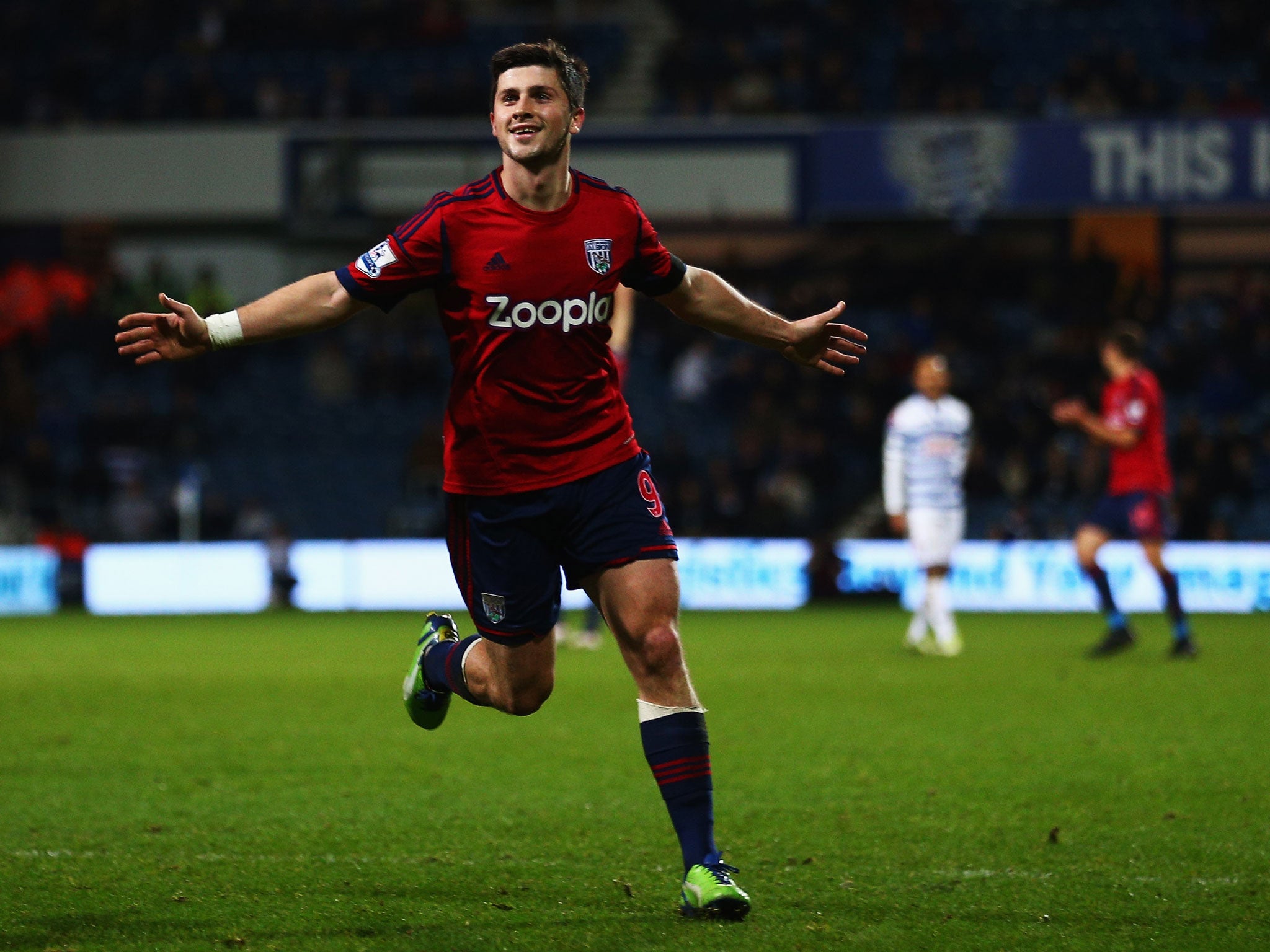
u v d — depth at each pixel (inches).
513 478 380.5
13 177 2429.9
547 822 484.1
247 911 368.5
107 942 339.3
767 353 2299.5
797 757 621.0
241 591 1873.8
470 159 2299.5
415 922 357.4
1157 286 2415.1
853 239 2455.7
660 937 342.3
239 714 776.3
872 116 2429.9
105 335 2337.6
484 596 392.8
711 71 2491.4
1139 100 2372.0
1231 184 2140.7
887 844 451.5
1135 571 1742.1
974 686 887.7
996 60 2491.4
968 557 1772.9
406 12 2689.5
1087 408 2058.3
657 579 377.4
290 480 2207.2
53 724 737.0
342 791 543.5
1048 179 2167.8
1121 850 440.1
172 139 2412.6
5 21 2701.8
